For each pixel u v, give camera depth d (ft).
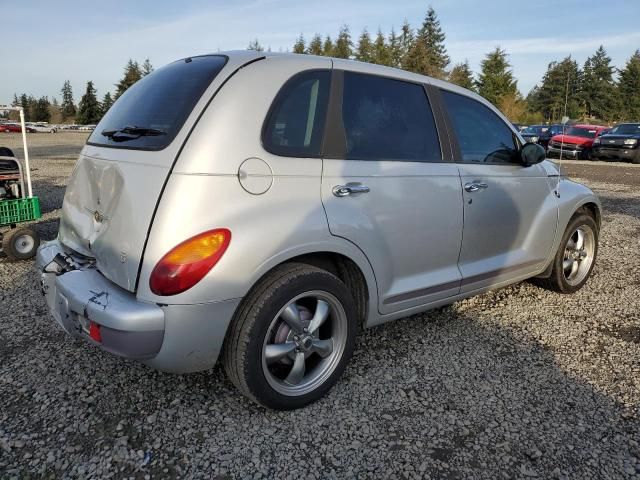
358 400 9.48
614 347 11.87
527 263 13.48
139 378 9.96
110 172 8.84
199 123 8.10
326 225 8.86
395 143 10.37
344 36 196.34
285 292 8.41
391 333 12.29
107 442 8.14
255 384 8.41
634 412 9.28
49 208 27.71
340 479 7.53
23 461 7.67
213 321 7.91
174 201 7.70
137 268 7.86
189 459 7.83
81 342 11.37
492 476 7.64
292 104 8.91
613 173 53.57
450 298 11.80
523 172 13.08
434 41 189.26
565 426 8.83
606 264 18.81
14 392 9.42
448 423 8.85
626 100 180.04
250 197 8.11
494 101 147.95
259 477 7.52
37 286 15.08
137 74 196.65
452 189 11.12
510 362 11.04
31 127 183.83
